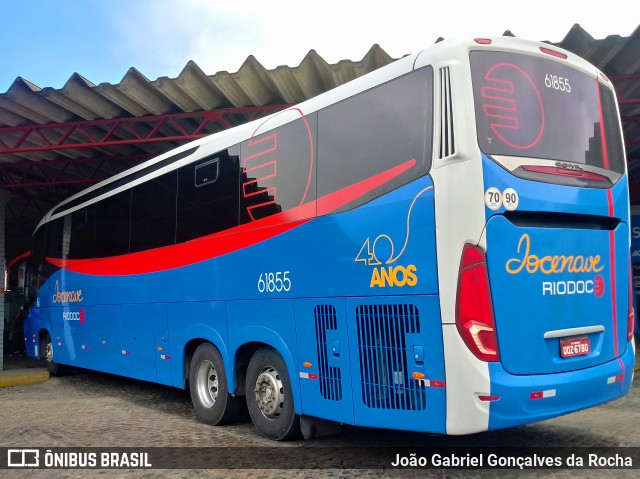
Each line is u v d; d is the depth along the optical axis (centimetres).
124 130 1062
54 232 1177
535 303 433
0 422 742
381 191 474
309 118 562
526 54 475
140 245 841
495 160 429
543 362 434
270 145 609
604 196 491
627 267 518
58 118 1000
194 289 709
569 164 472
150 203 827
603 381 468
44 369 1208
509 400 410
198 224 711
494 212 419
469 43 445
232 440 607
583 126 498
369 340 473
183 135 1093
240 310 626
